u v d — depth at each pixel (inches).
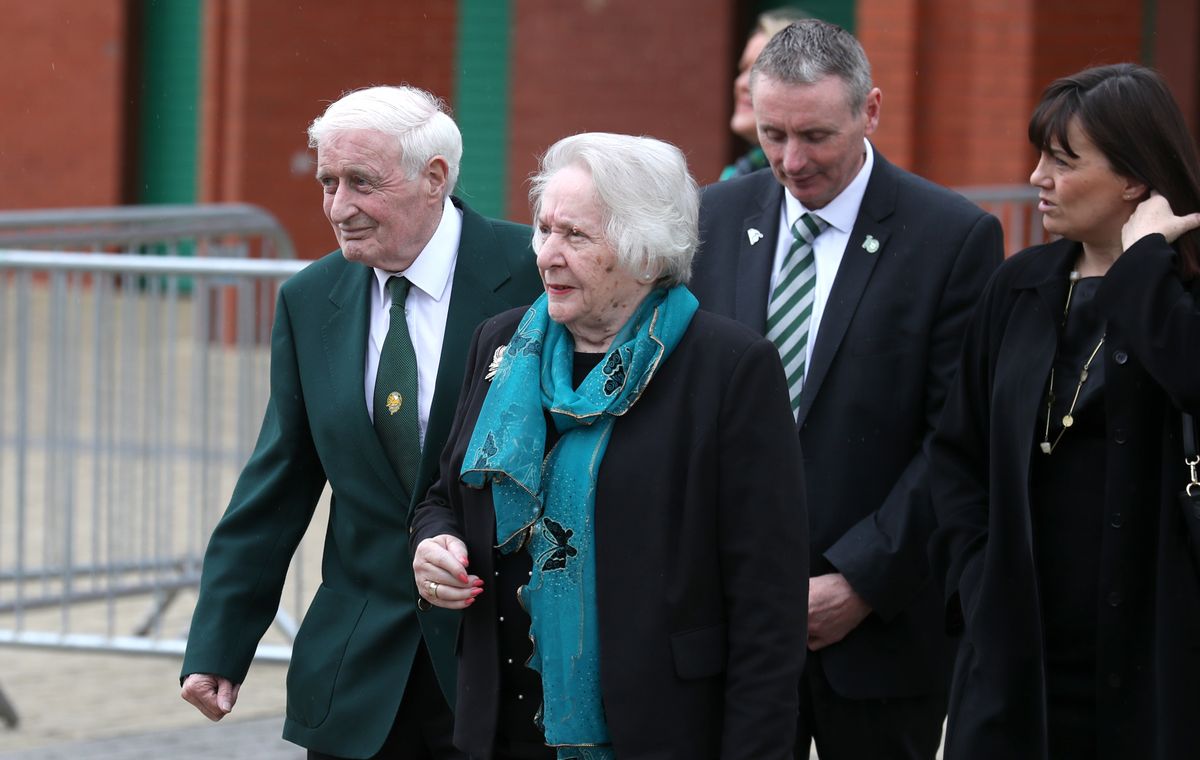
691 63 2108.8
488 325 531.2
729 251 647.8
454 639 561.6
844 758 621.9
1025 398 534.6
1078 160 529.3
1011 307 556.1
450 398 571.2
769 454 486.3
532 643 497.4
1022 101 1708.9
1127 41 1715.1
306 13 2416.3
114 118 2657.5
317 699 579.8
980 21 1733.5
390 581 574.6
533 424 491.2
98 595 986.1
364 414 575.2
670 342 491.2
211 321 1071.6
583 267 486.6
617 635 481.4
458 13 2345.0
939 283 617.3
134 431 1030.4
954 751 531.8
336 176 568.4
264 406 1008.2
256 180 2438.5
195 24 2625.5
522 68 2203.5
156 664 1088.2
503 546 495.8
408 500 573.3
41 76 2696.9
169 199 2657.5
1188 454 513.0
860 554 597.9
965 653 544.7
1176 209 526.6
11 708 935.7
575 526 485.7
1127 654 517.7
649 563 482.9
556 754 499.5
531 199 515.2
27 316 999.0
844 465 613.6
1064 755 535.5
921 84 1769.2
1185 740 502.6
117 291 1104.8
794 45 608.1
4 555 1216.2
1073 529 533.0
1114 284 514.9
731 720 477.4
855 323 618.2
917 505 599.5
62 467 1301.7
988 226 625.6
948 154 1761.8
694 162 2114.9
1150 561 518.0
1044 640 534.3
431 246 582.6
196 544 1129.4
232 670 589.3
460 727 506.3
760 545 482.3
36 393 1752.0
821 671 612.7
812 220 631.2
